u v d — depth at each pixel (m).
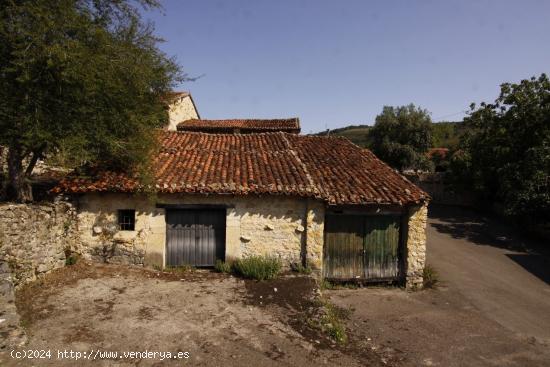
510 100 19.08
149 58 8.93
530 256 13.69
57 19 7.02
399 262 10.05
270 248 9.15
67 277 7.74
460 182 22.84
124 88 8.16
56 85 7.23
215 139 12.88
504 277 11.37
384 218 9.89
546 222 16.50
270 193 8.72
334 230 9.75
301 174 9.73
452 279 10.93
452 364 6.18
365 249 9.86
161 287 7.74
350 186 9.81
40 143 7.56
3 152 10.73
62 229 8.19
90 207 8.77
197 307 6.90
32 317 5.95
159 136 11.60
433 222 19.28
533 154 16.12
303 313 6.98
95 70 7.30
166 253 9.09
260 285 8.19
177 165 9.79
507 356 6.62
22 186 8.59
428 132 32.88
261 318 6.66
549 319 8.44
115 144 8.29
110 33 8.24
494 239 16.05
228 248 9.05
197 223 9.18
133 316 6.32
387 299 9.05
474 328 7.71
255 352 5.54
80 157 7.76
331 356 5.77
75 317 6.10
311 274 9.14
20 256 6.76
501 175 17.69
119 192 8.54
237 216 9.04
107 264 8.75
